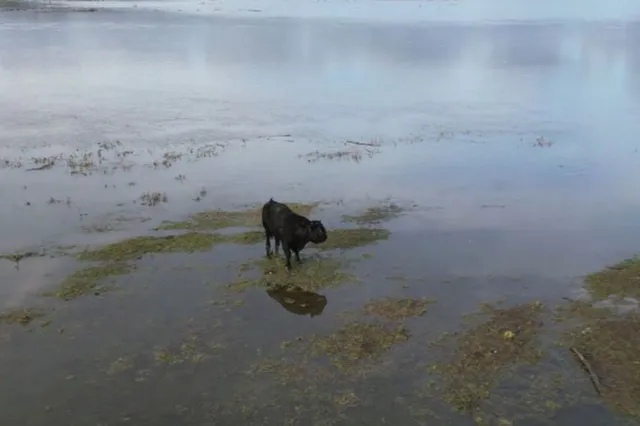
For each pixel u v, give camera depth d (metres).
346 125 26.94
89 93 33.50
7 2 101.25
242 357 9.47
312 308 10.98
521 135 25.16
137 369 9.20
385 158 21.83
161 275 12.30
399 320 10.52
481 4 119.56
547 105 31.05
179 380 8.92
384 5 114.06
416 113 29.34
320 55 48.69
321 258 13.12
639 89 35.00
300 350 9.64
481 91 34.78
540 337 9.91
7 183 18.66
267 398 8.51
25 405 8.41
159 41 57.06
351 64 44.41
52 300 11.30
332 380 8.88
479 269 12.66
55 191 18.02
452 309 10.91
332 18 84.06
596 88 35.47
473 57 48.03
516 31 67.56
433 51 51.22
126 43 55.28
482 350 9.55
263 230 14.77
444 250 13.68
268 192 18.05
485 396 8.47
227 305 11.09
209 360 9.40
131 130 25.72
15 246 13.94
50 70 40.69
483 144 23.73
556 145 23.59
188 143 23.78
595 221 15.76
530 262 13.05
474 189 18.39
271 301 11.24
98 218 15.79
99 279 12.12
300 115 28.81
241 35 62.44
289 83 37.16
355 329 10.23
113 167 20.42
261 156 21.98
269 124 27.03
